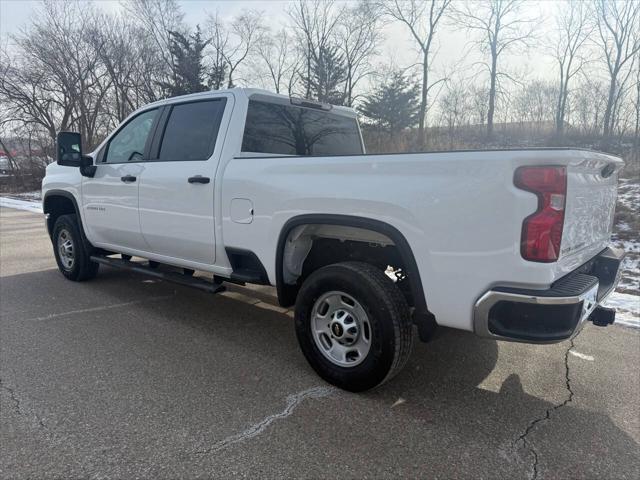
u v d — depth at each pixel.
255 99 3.89
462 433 2.63
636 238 8.16
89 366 3.40
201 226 3.82
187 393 3.02
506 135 30.36
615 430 2.70
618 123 26.06
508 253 2.36
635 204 10.11
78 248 5.46
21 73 26.33
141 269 4.50
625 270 6.50
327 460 2.37
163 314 4.59
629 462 2.40
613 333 4.25
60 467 2.28
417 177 2.62
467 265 2.49
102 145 4.98
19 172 27.17
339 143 4.82
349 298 2.96
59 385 3.10
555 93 30.27
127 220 4.55
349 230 3.13
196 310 4.73
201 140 3.94
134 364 3.44
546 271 2.32
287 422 2.70
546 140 27.77
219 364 3.47
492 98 31.75
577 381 3.31
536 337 2.38
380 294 2.78
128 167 4.48
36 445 2.45
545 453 2.47
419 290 2.69
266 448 2.45
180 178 3.93
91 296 5.15
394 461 2.37
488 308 2.44
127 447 2.44
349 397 3.00
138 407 2.84
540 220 2.29
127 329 4.16
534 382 3.29
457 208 2.48
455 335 4.15
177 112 4.21
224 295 5.27
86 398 2.93
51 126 27.34
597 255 3.19
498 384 3.25
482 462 2.38
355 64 37.53
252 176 3.41
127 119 4.75
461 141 29.52
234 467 2.30
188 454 2.39
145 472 2.25
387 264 3.30
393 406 2.91
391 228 2.72
